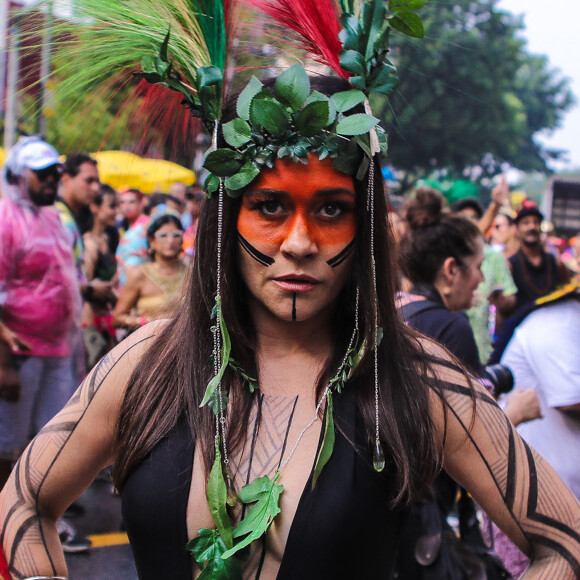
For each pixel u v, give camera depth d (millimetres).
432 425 1396
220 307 1407
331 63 1476
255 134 1337
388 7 1408
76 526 4078
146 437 1386
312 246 1344
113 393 1450
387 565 1373
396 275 1495
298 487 1341
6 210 3582
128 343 1509
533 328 2740
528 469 1413
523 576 1423
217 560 1304
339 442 1362
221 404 1389
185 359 1437
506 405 2662
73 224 3920
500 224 7191
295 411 1407
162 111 1632
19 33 1492
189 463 1369
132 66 1552
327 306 1454
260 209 1365
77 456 1449
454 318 2537
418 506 2236
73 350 3820
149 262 4418
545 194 19391
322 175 1341
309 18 1469
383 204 1435
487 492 1417
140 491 1370
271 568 1325
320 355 1453
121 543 3918
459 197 5273
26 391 3650
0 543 1446
